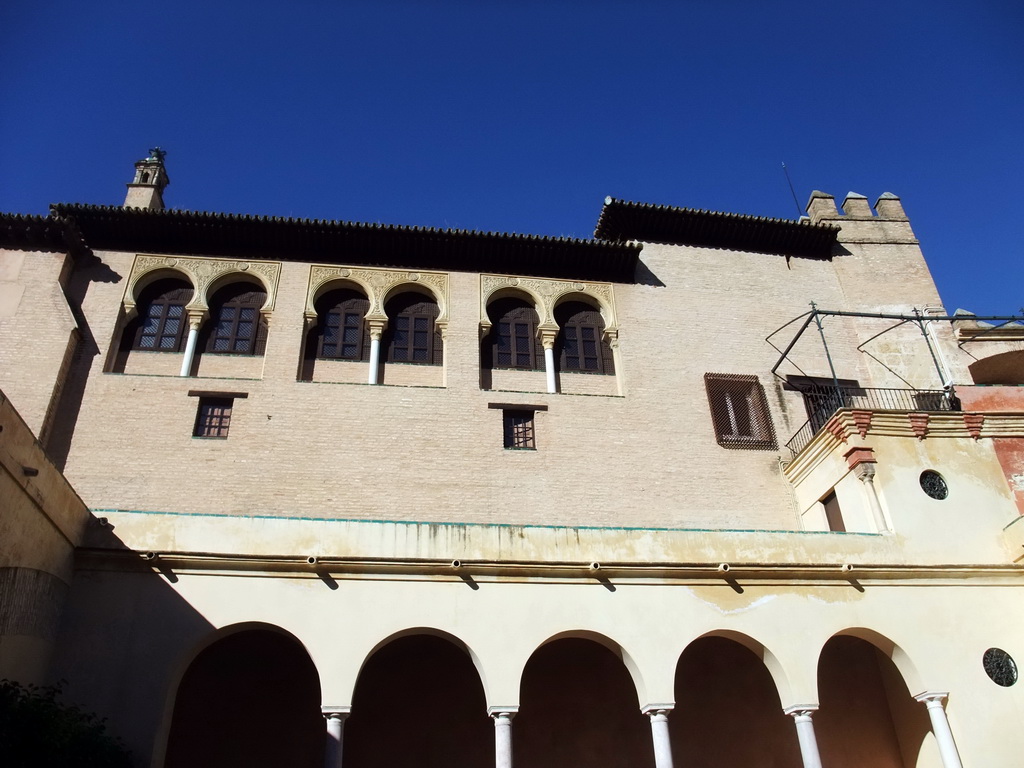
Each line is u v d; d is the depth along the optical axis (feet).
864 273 87.61
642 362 76.33
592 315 80.02
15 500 39.29
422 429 68.08
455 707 54.39
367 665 54.80
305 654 54.08
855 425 62.75
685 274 83.35
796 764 57.21
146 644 44.21
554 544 51.44
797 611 52.42
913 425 63.26
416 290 76.89
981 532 59.31
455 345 73.41
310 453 65.31
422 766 52.49
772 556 54.49
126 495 61.62
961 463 62.59
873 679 61.16
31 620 41.01
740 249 86.94
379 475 65.26
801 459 69.51
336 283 75.25
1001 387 68.69
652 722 47.57
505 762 44.78
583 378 76.07
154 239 73.61
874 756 58.29
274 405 67.10
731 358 78.54
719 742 57.00
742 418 74.69
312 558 47.29
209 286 73.05
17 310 67.26
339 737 43.45
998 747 50.49
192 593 46.03
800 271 86.79
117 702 42.47
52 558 43.50
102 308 70.03
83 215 71.56
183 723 51.26
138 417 65.10
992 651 53.78
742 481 71.20
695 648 60.23
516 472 67.56
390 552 48.98
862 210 93.81
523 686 55.98
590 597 50.14
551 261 79.36
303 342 71.82
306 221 73.46
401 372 72.79
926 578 55.57
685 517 68.28
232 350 71.26
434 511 64.39
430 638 56.29
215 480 63.05
